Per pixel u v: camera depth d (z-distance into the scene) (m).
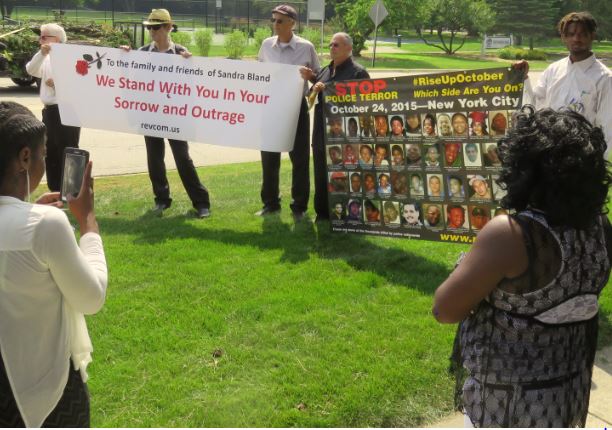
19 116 2.02
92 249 2.20
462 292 1.97
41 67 7.01
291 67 6.35
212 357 3.93
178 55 6.59
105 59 6.77
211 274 5.21
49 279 2.02
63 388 2.12
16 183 2.03
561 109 2.08
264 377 3.72
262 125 6.54
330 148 5.87
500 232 1.94
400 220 5.68
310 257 5.65
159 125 6.81
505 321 2.00
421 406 3.48
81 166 2.36
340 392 3.57
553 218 1.90
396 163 5.59
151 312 4.51
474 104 5.11
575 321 2.02
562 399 2.03
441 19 43.44
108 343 4.07
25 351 2.03
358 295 4.84
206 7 43.66
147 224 6.64
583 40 4.63
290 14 6.53
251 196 7.82
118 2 43.50
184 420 3.33
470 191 5.29
